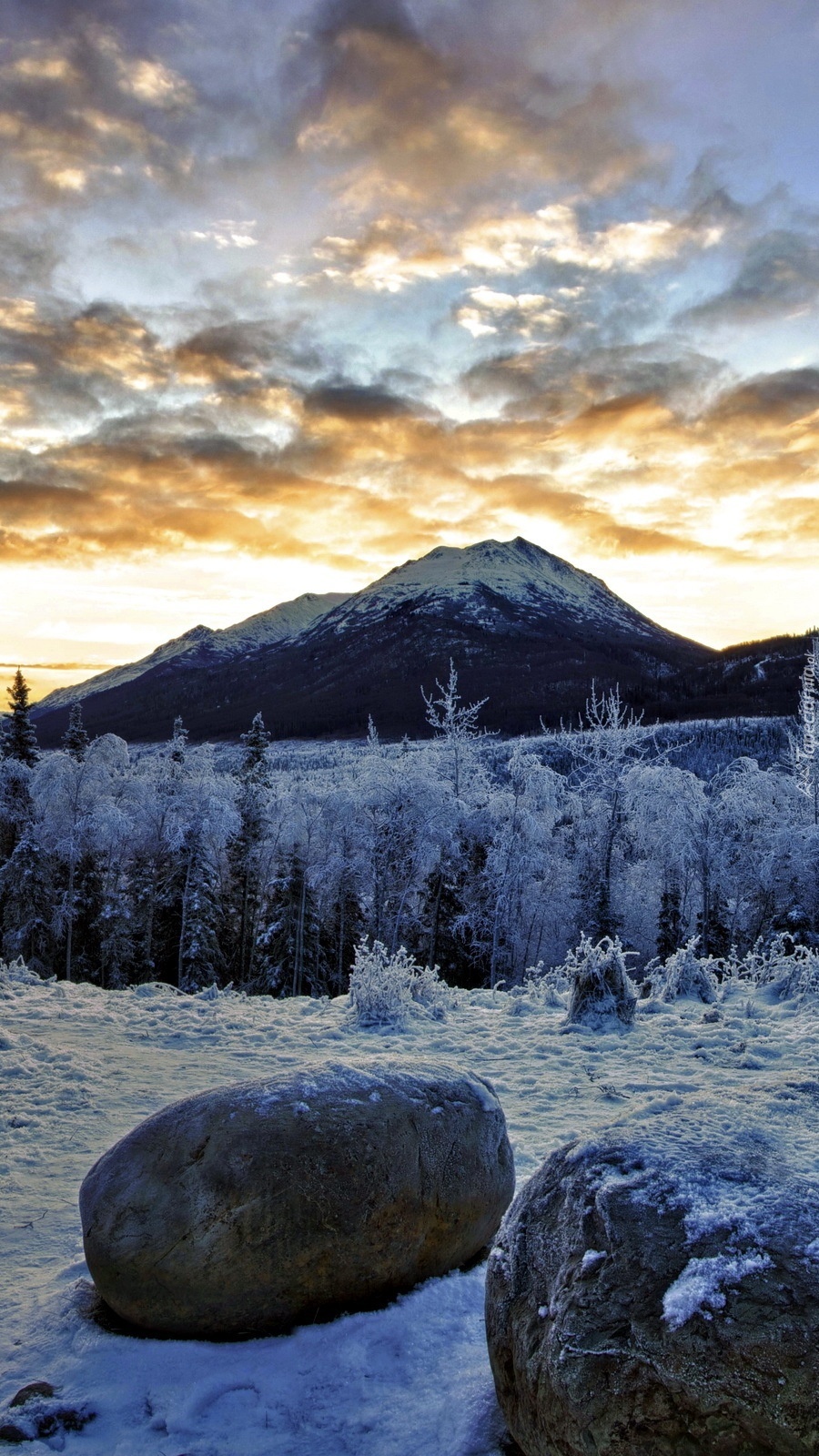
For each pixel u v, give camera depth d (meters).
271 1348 4.25
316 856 34.38
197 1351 4.21
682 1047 9.88
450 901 33.12
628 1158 3.56
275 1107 4.75
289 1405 3.86
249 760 39.34
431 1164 4.84
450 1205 4.85
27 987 13.77
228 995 13.74
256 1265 4.31
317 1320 4.43
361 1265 4.49
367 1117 4.80
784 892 31.30
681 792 32.19
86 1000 12.83
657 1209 3.27
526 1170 6.29
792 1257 3.01
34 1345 4.30
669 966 13.09
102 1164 4.75
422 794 32.09
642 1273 3.08
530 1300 3.37
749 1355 2.77
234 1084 5.11
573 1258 3.29
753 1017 11.35
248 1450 3.58
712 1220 3.17
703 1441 2.74
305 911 32.31
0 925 35.22
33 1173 6.49
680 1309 2.92
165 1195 4.45
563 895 35.09
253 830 37.25
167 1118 4.84
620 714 34.16
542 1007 12.44
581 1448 2.88
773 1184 3.34
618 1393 2.86
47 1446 3.62
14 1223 5.68
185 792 35.09
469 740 35.69
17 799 37.00
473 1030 10.98
